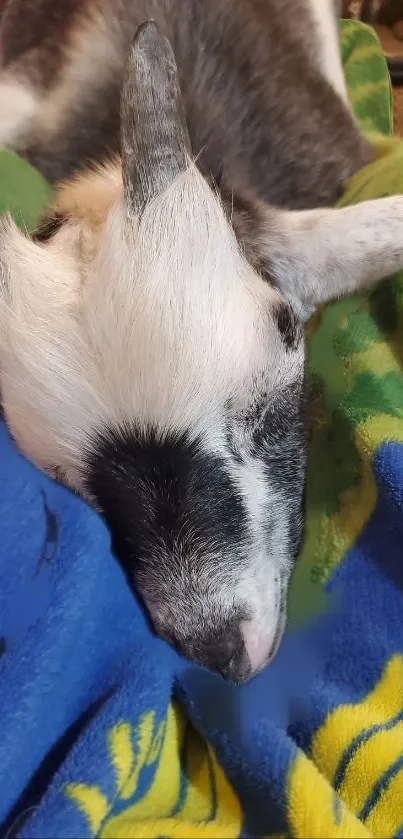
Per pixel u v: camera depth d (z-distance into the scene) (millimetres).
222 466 250
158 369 237
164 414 240
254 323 255
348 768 232
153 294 239
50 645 231
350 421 289
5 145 375
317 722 245
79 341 241
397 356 309
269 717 250
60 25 402
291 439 272
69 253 265
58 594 240
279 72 376
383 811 224
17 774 217
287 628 274
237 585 252
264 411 260
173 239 245
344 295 310
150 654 250
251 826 217
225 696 249
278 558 269
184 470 244
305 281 296
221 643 249
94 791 205
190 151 269
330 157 374
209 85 351
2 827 214
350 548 280
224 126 343
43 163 366
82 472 251
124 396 239
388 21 652
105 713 227
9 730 217
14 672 226
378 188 344
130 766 217
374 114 500
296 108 371
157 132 238
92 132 357
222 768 228
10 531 255
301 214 299
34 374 246
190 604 248
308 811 205
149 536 246
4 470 267
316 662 264
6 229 275
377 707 247
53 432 249
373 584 271
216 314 246
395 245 291
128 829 209
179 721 248
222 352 245
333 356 315
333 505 291
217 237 253
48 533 253
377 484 272
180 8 365
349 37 530
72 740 231
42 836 192
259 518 259
